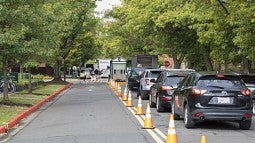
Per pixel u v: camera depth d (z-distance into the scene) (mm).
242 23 22641
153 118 20422
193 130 16594
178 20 34531
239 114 16266
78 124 18500
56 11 34375
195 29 32500
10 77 38406
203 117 16344
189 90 16922
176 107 19031
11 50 24234
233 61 32562
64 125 18328
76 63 82312
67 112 23734
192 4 33594
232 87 16469
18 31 24031
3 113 21547
